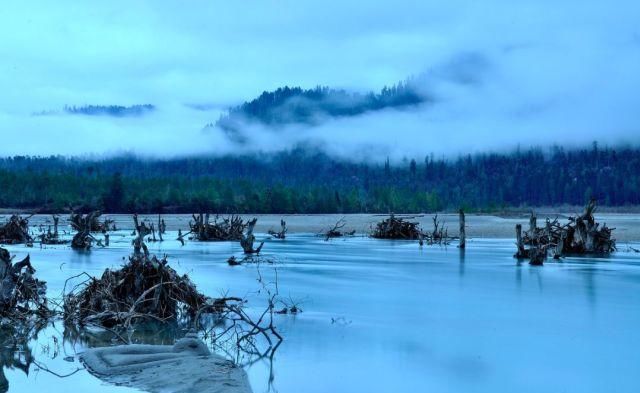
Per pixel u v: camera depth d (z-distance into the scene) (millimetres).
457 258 40250
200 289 25500
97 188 162875
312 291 25266
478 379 13109
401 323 18750
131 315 17906
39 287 22844
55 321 18828
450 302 22609
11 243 53312
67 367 13688
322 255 42531
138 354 14172
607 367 13992
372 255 42812
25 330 17656
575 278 29719
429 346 15836
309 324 18578
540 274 31250
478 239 61594
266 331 17469
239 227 60938
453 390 12391
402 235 63719
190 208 161375
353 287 26531
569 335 17203
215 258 40000
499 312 20688
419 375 13266
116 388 12047
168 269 19688
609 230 46250
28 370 13469
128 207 156125
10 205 154875
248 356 14703
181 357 13844
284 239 62469
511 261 38250
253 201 171250
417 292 25047
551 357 14805
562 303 22469
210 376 12516
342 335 17062
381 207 195375
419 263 36844
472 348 15703
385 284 27578
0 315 18484
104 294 18828
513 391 12266
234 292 24766
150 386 12062
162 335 16953
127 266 19688
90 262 36094
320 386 12523
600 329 18000
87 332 17375
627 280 29047
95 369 13328
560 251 40281
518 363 14172
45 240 54844
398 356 14797
